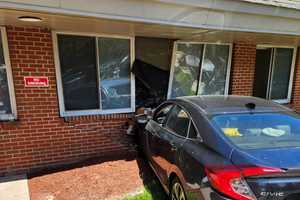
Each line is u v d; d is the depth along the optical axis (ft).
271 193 6.46
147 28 13.53
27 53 14.11
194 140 9.02
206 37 17.53
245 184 6.61
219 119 9.01
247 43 20.81
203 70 20.39
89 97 16.55
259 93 24.40
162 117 12.79
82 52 15.85
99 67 16.51
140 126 15.66
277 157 7.08
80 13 9.88
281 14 14.55
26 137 14.82
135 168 14.73
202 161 7.80
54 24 12.65
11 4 8.75
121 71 17.34
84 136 16.34
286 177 6.56
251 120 9.09
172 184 9.93
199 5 12.16
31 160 15.10
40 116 14.98
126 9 10.70
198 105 10.17
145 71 18.69
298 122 9.32
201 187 7.54
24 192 12.35
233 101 10.79
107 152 17.13
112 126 17.11
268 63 23.44
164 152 10.84
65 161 15.98
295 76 24.40
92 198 11.66
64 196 11.91
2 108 14.33
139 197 11.59
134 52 17.54
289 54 23.99
